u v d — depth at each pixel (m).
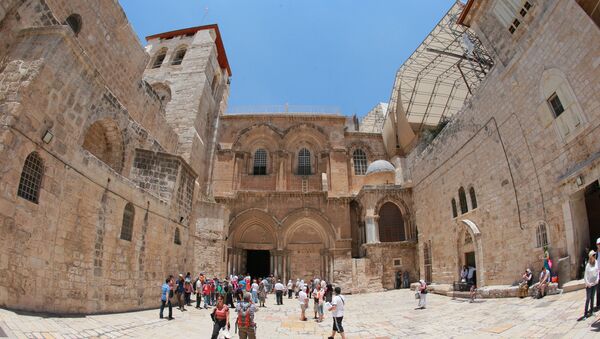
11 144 10.46
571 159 15.67
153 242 18.53
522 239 18.50
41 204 11.56
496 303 16.56
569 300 12.84
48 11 15.87
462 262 24.73
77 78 13.35
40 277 11.36
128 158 20.30
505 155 20.11
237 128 42.22
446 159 27.30
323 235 37.53
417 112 40.94
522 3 18.38
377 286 32.22
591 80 14.49
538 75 17.53
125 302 15.74
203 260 28.59
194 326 14.34
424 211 31.38
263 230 38.00
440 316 15.82
